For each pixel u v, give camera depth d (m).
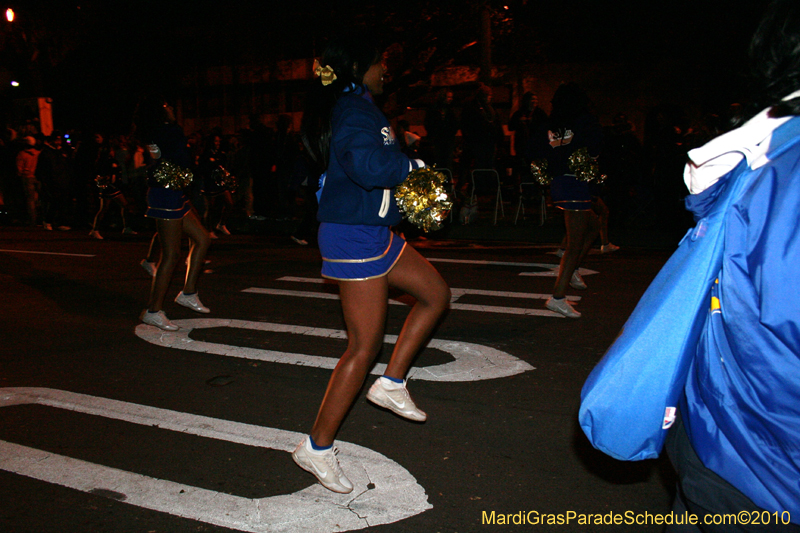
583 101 5.64
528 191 12.43
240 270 8.80
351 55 2.92
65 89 23.38
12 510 3.08
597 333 5.68
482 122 12.30
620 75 21.44
